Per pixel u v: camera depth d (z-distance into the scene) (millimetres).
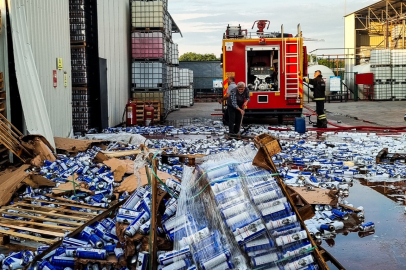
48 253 4336
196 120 20984
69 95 12953
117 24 17969
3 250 4984
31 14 10070
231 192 4027
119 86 18156
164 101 20391
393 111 25234
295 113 17109
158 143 12016
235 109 13820
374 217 6121
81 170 7961
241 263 3738
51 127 11227
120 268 4039
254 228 3779
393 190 7488
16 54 9375
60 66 12031
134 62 19500
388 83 37219
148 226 4117
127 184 6875
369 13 43312
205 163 4598
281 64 16984
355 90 38719
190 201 4305
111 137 12516
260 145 4219
